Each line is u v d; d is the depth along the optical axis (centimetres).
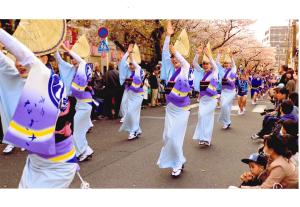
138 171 641
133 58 936
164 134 623
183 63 610
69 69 652
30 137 316
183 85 612
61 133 337
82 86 666
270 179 418
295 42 2097
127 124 928
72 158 350
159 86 1848
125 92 1161
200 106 852
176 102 612
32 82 311
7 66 319
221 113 1089
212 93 841
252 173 461
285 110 656
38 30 333
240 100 1453
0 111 325
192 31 2373
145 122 1219
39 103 313
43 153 323
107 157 736
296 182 420
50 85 315
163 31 1962
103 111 1334
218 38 2681
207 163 697
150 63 1988
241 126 1142
